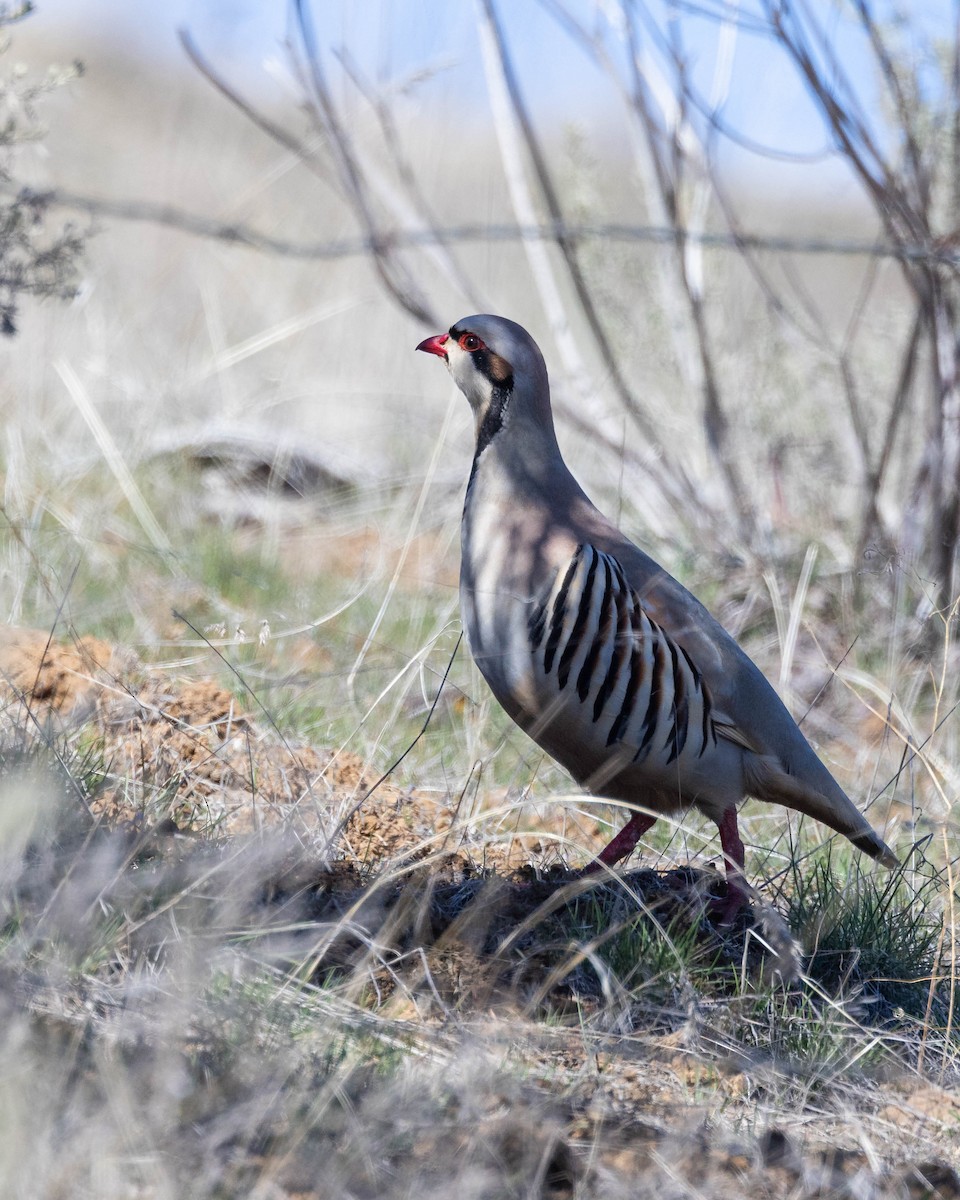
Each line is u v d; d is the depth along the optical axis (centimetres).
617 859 855
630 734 809
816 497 1583
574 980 724
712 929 814
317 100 1238
